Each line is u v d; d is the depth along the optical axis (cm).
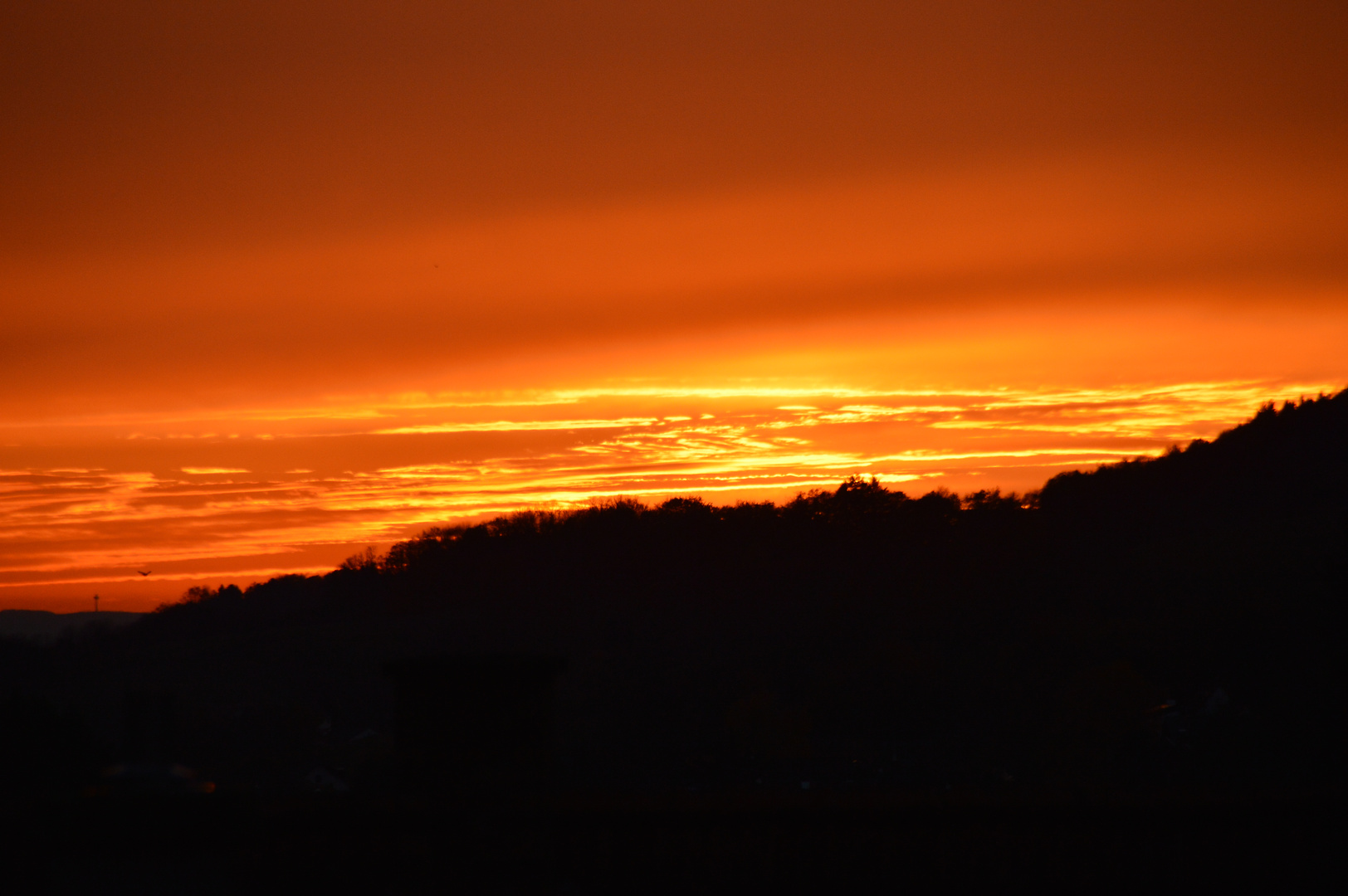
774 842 3694
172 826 2183
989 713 9975
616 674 10375
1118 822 3694
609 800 3731
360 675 10994
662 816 3638
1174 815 3691
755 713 8494
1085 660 10519
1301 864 3622
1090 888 3644
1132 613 11519
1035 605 12494
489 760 3050
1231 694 8806
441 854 3019
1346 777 6481
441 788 3053
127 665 10569
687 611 13250
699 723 9031
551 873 3050
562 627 13012
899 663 10512
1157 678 9912
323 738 9231
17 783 3466
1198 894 3609
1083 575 13188
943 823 3688
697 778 8081
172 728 2570
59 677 9856
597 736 8919
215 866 2205
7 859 2180
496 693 3072
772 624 12519
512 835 3011
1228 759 7331
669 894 3584
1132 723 8325
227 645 11562
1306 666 8731
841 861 3672
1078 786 4062
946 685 10450
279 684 10819
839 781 7994
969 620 12294
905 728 9919
